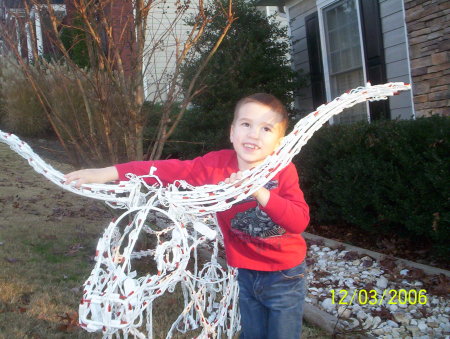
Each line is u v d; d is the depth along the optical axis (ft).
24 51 21.38
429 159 14.61
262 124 8.05
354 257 16.44
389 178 15.84
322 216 19.62
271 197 7.46
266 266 8.68
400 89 7.74
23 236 18.22
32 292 13.05
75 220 21.48
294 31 33.14
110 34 14.14
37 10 15.55
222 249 16.96
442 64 19.74
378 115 26.02
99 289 6.70
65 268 15.15
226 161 8.84
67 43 31.24
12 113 38.58
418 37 20.84
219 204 7.31
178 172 8.63
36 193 26.03
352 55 27.61
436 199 14.58
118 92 14.42
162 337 10.92
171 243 7.28
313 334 11.37
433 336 11.09
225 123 27.20
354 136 17.22
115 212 15.16
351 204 17.56
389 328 11.50
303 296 8.82
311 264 16.15
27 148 6.97
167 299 13.00
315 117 7.37
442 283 13.46
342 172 17.48
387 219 16.53
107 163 15.33
